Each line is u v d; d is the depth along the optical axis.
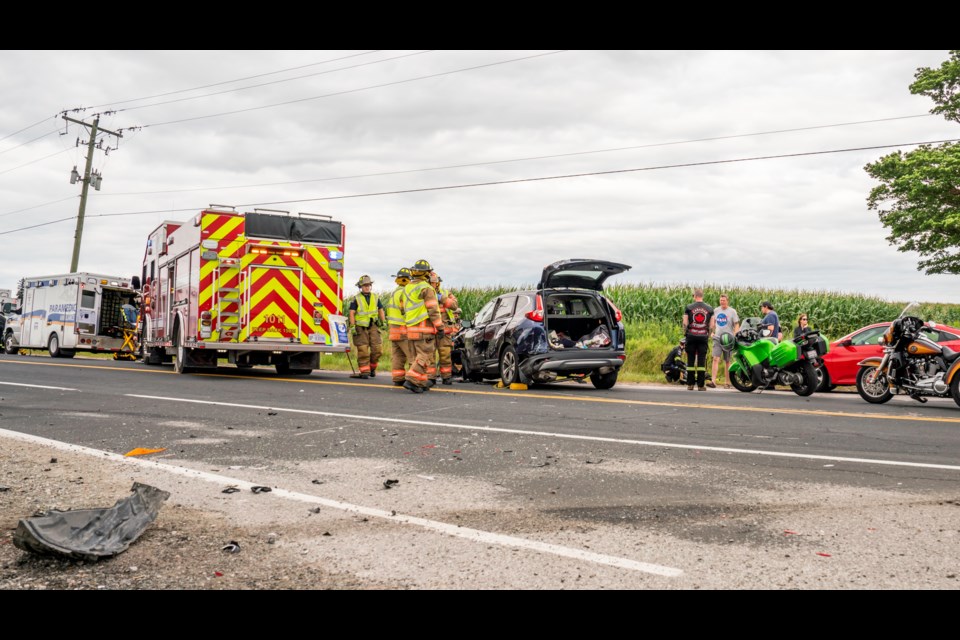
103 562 3.54
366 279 16.30
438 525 4.13
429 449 6.52
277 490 4.95
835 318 26.80
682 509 4.50
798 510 4.47
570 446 6.68
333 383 13.80
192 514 4.36
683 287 29.36
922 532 4.01
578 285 13.59
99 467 5.65
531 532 4.02
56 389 11.81
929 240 40.94
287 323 15.30
